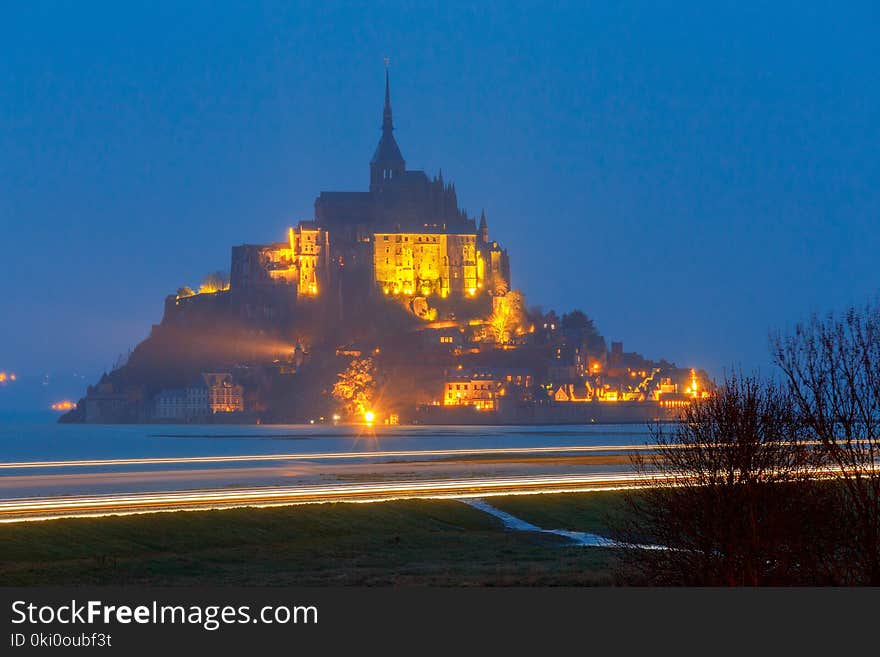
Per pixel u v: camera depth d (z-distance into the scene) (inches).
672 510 2405.3
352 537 4133.9
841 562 2237.9
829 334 2065.7
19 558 3449.8
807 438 2150.6
